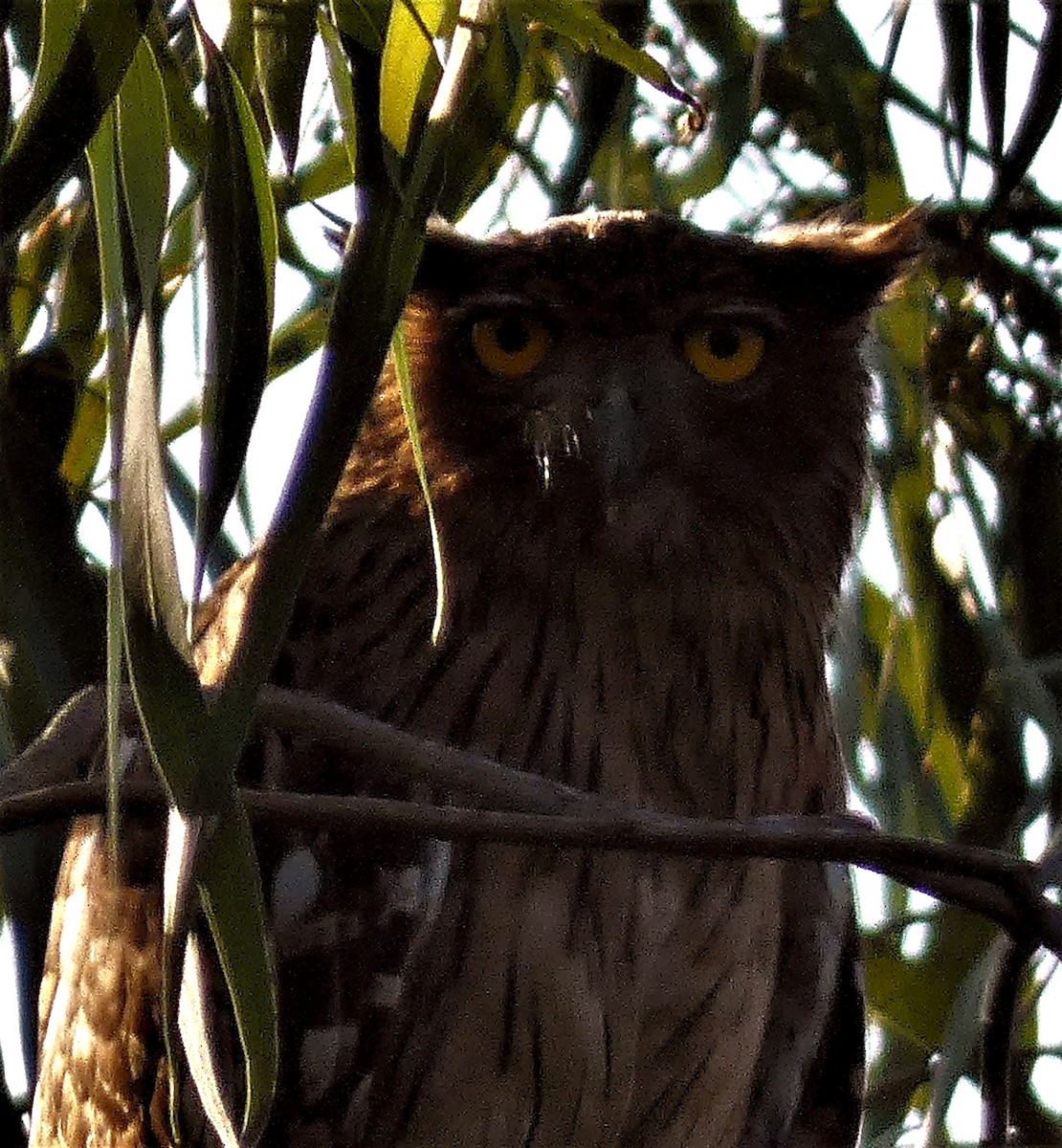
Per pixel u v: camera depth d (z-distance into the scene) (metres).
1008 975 4.50
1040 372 6.91
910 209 7.31
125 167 3.44
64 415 5.52
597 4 5.68
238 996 3.18
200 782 3.04
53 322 5.85
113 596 3.08
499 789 3.79
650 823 3.60
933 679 6.90
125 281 3.41
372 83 3.41
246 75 4.21
